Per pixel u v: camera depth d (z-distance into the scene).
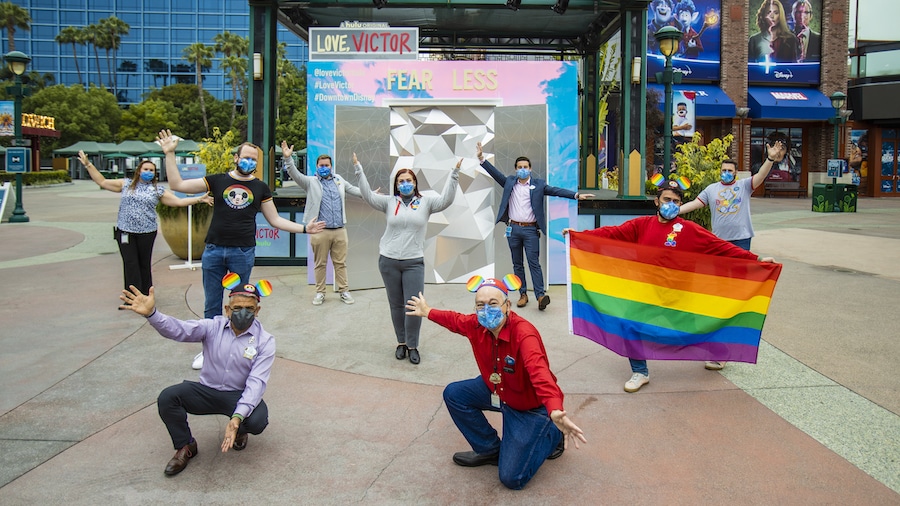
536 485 3.52
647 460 3.81
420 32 14.47
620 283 5.21
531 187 7.36
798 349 5.89
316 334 6.43
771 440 4.06
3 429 4.19
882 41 32.50
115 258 10.91
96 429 4.21
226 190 5.32
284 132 41.00
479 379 3.70
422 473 3.67
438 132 8.83
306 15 12.39
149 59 113.31
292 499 3.38
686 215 11.00
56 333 6.32
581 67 15.34
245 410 3.53
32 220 17.50
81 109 60.62
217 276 5.45
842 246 12.38
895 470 3.67
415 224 5.58
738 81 29.12
